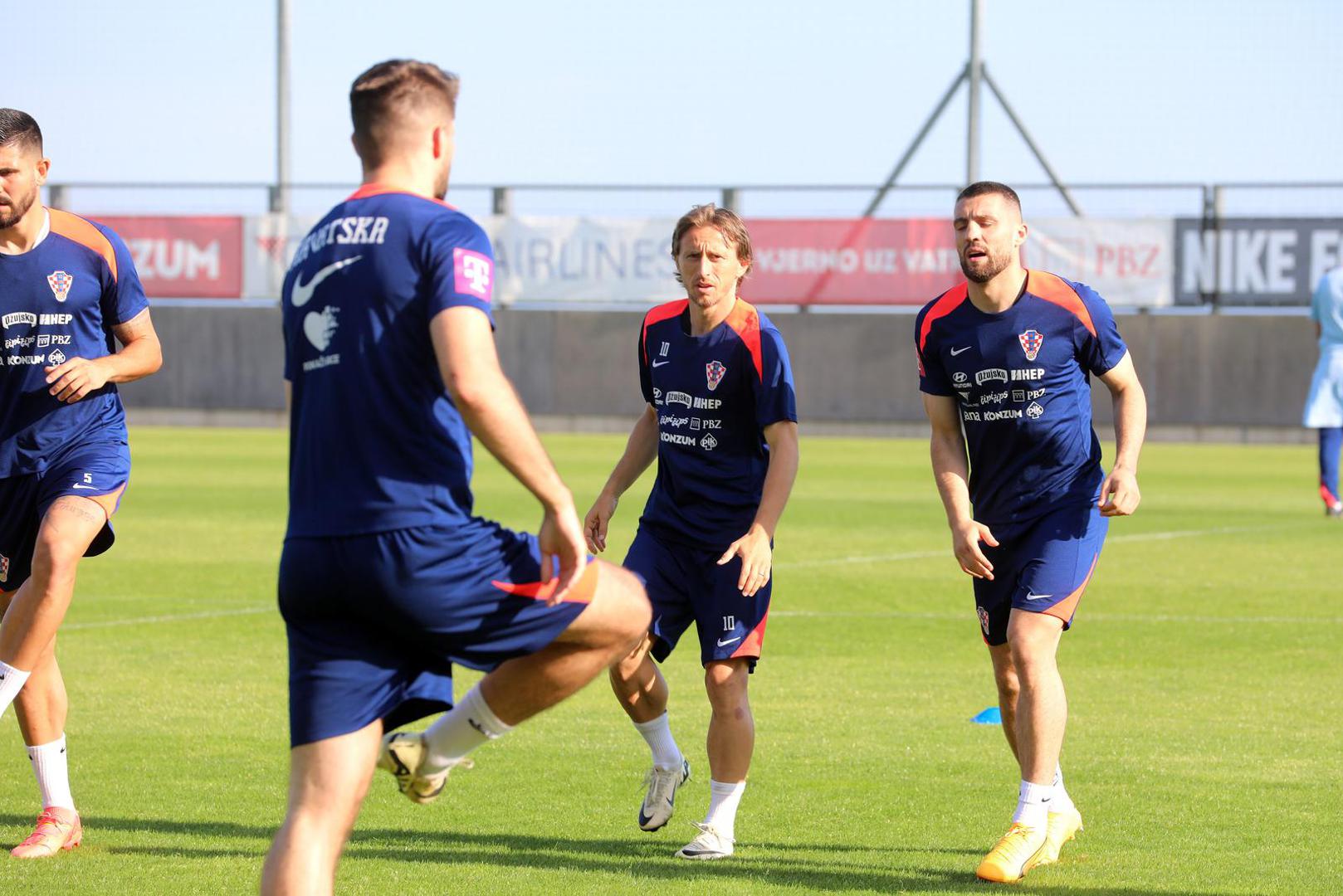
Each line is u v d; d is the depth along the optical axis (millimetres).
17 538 14156
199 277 86000
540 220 84688
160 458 62406
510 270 85125
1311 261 80250
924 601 28953
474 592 9398
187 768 16406
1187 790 15688
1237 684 21438
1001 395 13484
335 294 9320
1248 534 39844
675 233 13906
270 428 83750
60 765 13578
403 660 9688
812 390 84000
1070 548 13328
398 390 9227
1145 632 25781
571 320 84812
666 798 13914
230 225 85625
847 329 83562
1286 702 20234
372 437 9258
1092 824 14422
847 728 18562
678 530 14062
